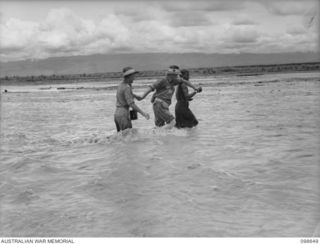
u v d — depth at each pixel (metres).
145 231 4.31
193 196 5.38
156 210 4.92
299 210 4.74
